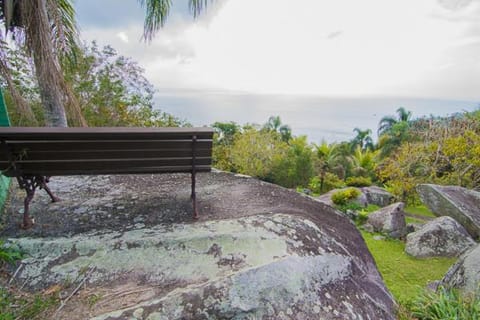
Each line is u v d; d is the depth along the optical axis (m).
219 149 13.33
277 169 12.29
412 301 2.14
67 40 3.20
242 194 2.60
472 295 2.07
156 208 2.20
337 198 8.52
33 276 1.50
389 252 5.32
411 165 9.06
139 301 1.36
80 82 5.53
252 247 1.74
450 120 9.30
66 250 1.65
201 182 2.87
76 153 1.73
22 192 2.36
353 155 17.56
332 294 1.61
